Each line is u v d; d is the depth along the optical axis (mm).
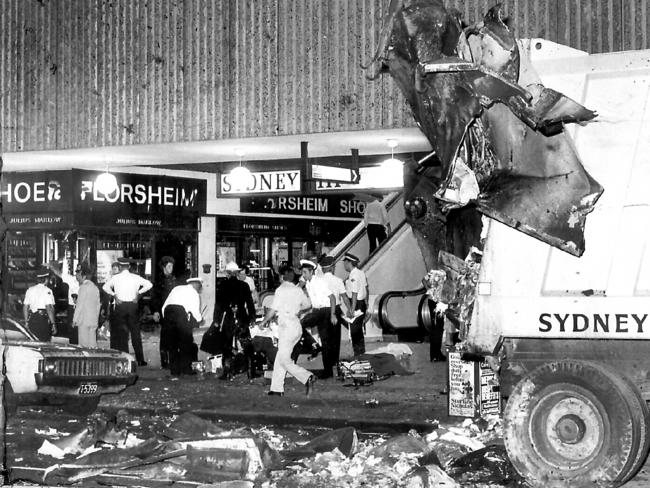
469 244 10969
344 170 17844
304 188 18219
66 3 18422
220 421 13938
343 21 15953
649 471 9945
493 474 9336
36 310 19312
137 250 24672
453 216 11164
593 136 9250
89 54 18203
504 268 9508
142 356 20297
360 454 9648
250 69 16750
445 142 9922
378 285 23578
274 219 28047
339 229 30266
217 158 19938
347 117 15883
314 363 19047
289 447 11102
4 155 19750
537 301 9352
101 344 23703
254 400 15125
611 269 9094
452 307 10102
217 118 17062
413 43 10562
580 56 9406
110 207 23547
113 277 20234
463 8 14844
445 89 9844
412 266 24359
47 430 13188
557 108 9148
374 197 25672
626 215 9078
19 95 18875
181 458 9891
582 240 9172
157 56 17578
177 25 17391
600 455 8625
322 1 16109
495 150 9531
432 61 9812
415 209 11562
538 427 8914
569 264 9258
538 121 9172
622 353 9102
